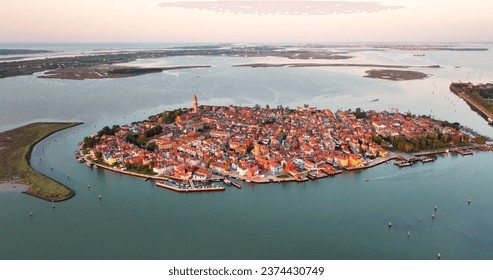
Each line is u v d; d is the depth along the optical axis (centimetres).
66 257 19375
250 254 19512
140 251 19862
